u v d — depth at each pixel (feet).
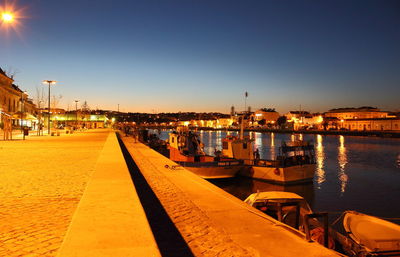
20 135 168.86
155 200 35.27
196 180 50.11
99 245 14.39
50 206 26.16
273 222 26.55
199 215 28.86
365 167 127.85
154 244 14.62
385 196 76.18
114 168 42.98
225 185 86.69
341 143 274.57
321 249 20.54
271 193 39.06
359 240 29.09
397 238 29.27
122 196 25.02
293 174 87.30
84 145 99.60
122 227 17.07
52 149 83.87
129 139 205.57
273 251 20.11
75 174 42.50
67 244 14.51
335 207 65.77
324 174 110.22
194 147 103.35
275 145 258.16
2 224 21.29
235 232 23.91
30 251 16.61
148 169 63.98
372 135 384.88
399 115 515.91
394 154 178.09
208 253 19.74
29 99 310.86
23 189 32.81
